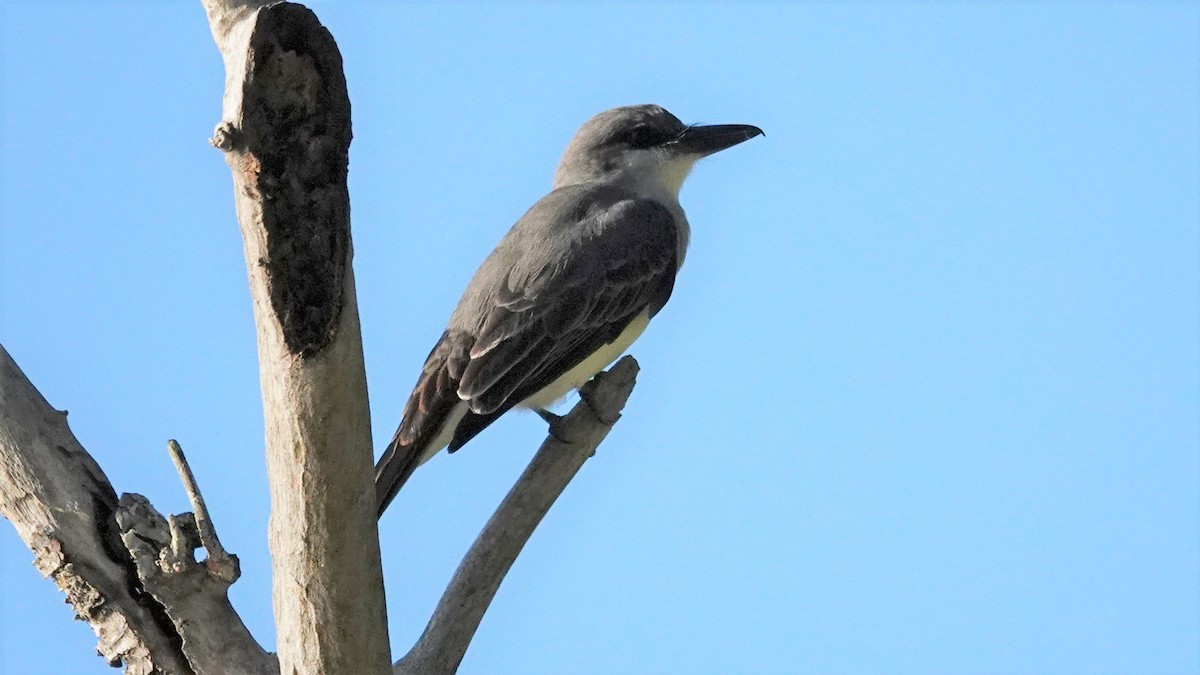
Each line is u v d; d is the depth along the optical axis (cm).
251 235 838
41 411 1122
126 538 1060
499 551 1151
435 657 1107
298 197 830
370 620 952
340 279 854
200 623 1062
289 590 943
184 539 1049
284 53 796
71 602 1084
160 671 1074
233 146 807
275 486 920
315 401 880
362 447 908
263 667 1072
